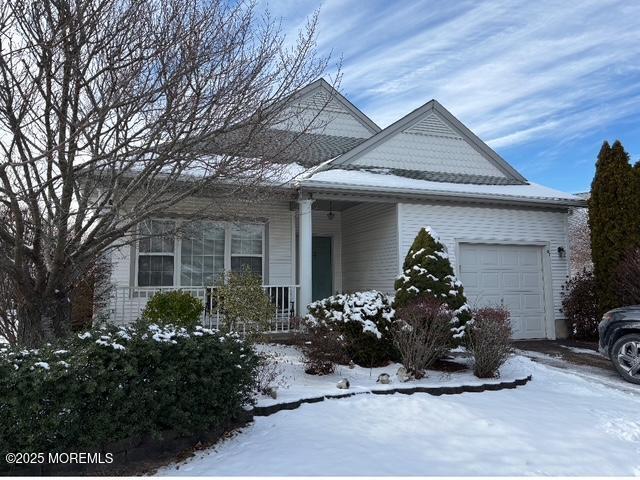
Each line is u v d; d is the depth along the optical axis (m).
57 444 3.94
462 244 11.88
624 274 10.81
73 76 4.78
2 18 4.39
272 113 5.43
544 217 12.67
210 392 4.76
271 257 11.48
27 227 5.30
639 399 6.89
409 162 12.74
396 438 4.89
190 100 4.85
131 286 9.66
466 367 8.29
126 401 4.22
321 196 10.59
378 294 8.85
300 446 4.62
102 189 5.88
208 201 9.64
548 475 4.06
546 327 12.35
